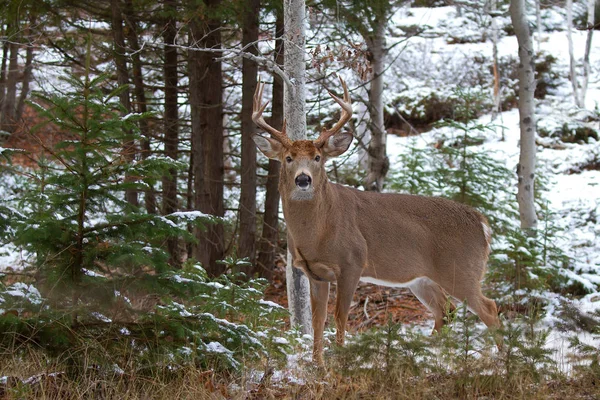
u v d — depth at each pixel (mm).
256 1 16328
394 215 11148
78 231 7902
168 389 7535
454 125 18859
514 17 17203
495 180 18500
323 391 7570
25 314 8133
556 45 38062
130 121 8016
